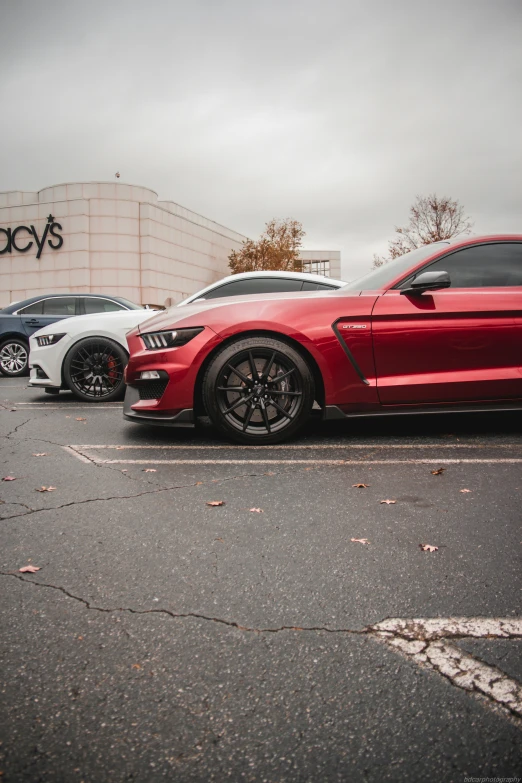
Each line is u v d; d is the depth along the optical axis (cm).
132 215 3534
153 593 185
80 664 148
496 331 394
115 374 640
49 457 371
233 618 170
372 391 392
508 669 144
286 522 247
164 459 362
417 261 411
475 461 342
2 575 199
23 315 1034
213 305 409
